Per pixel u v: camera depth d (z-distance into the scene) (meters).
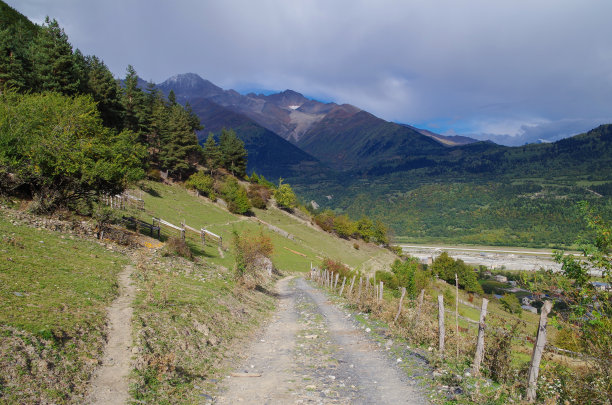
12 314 8.76
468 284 93.88
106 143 27.39
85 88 59.03
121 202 45.25
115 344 9.49
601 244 7.70
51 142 23.02
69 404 6.55
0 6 73.12
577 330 7.46
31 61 52.69
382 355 12.73
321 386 9.71
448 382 9.34
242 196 95.69
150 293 14.32
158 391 8.08
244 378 10.39
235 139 139.25
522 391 8.62
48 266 14.02
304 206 155.62
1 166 22.44
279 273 57.72
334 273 47.91
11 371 6.62
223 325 15.48
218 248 47.06
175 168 94.19
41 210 23.11
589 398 7.32
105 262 17.98
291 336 16.77
